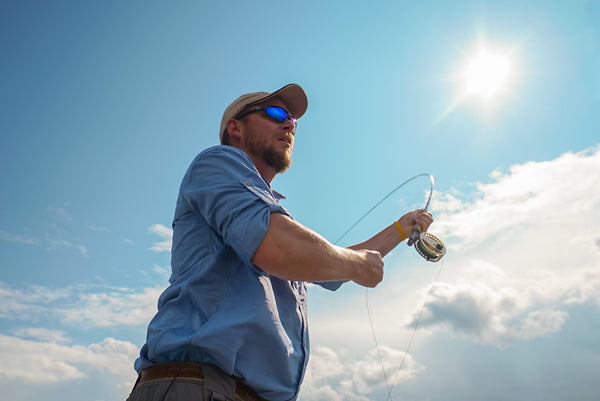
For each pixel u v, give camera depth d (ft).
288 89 7.84
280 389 5.74
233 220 5.61
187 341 5.35
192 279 5.78
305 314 6.66
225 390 5.29
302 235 5.50
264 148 7.38
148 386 5.38
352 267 5.83
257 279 5.82
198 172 6.29
